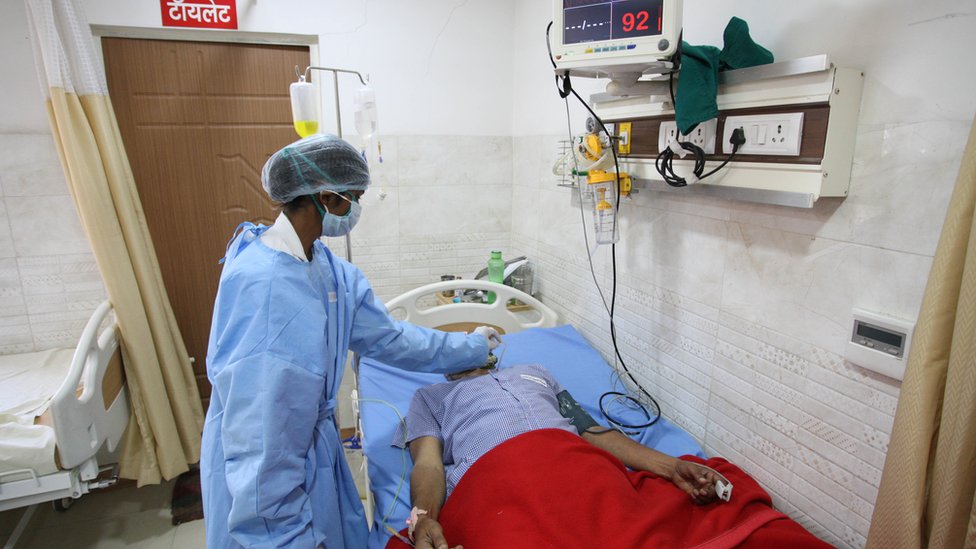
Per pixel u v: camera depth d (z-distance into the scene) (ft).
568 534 3.77
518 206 9.39
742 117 4.19
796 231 4.17
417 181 9.04
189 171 8.29
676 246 5.54
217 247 8.67
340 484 4.56
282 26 7.90
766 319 4.52
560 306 8.14
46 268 7.72
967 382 2.68
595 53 4.21
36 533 7.15
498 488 4.15
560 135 7.72
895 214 3.45
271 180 3.79
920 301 3.35
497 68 9.05
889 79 3.43
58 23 6.43
